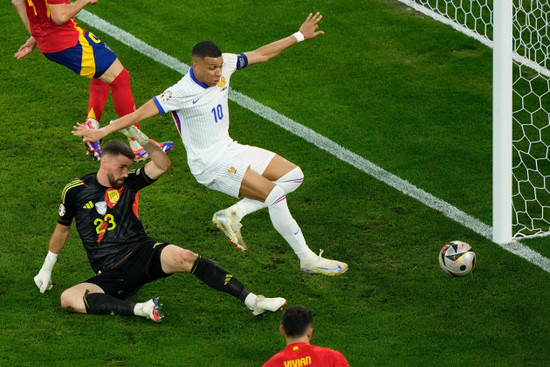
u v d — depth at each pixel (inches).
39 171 1148.5
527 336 859.4
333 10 1572.3
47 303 908.0
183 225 1050.7
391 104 1310.3
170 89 856.9
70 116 1274.6
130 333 861.2
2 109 1289.4
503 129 986.1
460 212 1071.0
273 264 981.8
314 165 1168.2
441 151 1198.9
